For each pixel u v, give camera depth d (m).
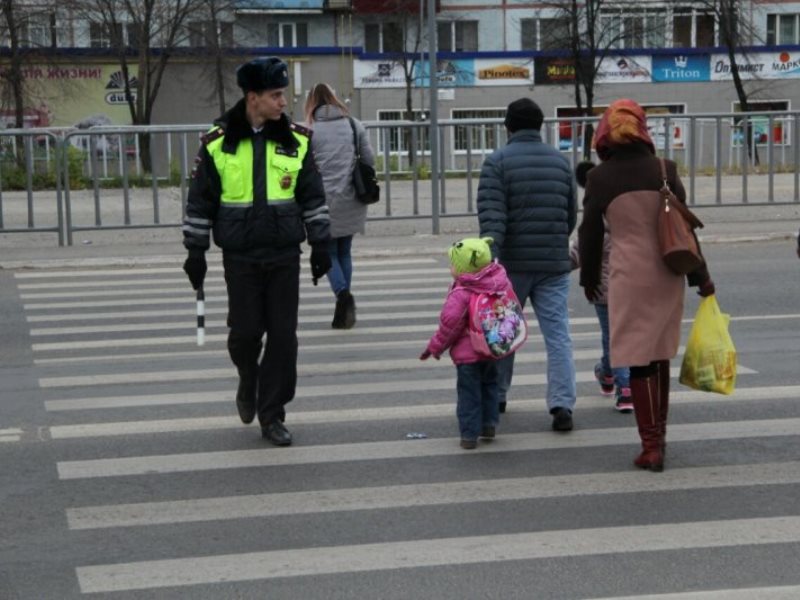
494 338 8.80
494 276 8.89
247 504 7.84
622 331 8.38
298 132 9.14
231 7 60.25
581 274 8.72
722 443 9.20
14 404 10.84
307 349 13.22
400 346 13.33
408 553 6.89
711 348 8.66
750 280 17.67
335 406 10.58
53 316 15.75
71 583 6.50
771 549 6.89
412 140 23.94
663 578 6.45
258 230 8.98
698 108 66.62
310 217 9.19
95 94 61.62
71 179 23.11
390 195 24.00
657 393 8.48
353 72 65.50
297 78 65.06
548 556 6.81
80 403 10.84
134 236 23.91
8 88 56.53
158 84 58.47
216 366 12.42
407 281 18.44
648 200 8.38
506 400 10.57
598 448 9.10
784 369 11.84
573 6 58.84
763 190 24.89
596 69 59.94
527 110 9.66
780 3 67.81
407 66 65.38
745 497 7.86
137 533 7.30
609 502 7.78
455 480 8.31
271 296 9.17
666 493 7.96
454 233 24.00
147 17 57.28
